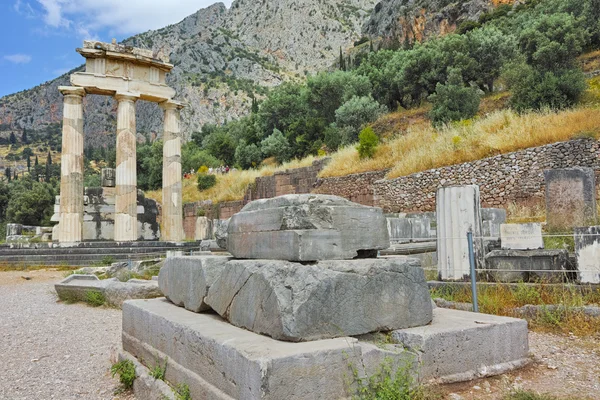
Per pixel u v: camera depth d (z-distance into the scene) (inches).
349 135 1368.1
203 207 1389.0
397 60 1596.9
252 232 170.2
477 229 297.6
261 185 1283.2
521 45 1236.5
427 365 142.3
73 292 418.9
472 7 2541.8
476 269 290.0
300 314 129.6
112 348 226.4
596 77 1016.2
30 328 312.8
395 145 994.1
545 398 135.5
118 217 844.6
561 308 232.7
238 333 140.6
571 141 610.2
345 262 145.3
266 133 1887.3
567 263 281.6
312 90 1764.3
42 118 7869.1
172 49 7696.9
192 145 2694.4
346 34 7760.8
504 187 673.0
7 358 237.6
